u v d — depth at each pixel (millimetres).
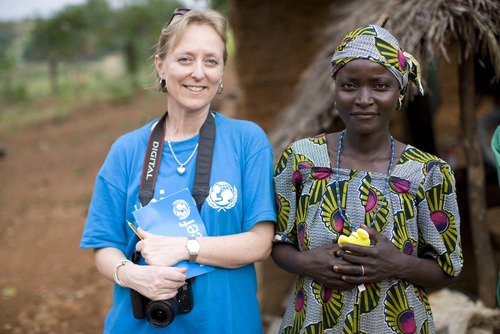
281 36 6750
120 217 2322
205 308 2229
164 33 2260
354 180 2123
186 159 2291
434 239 2111
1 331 4438
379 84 2037
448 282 2188
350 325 2104
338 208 2113
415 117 4527
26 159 12508
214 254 2182
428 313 2225
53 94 23594
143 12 24016
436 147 4770
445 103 7445
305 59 6738
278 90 6848
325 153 2197
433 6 2953
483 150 4012
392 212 2082
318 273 2100
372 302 2104
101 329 4484
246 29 6785
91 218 2318
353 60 2039
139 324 2273
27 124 16969
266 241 2271
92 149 13086
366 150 2148
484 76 3699
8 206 8727
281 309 4457
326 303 2145
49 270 5836
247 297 2330
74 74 29391
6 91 21297
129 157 2326
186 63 2219
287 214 2252
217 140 2314
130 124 15758
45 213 8172
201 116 2322
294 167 2219
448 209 2111
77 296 5113
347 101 2078
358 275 2039
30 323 4566
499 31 2838
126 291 2307
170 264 2152
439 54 3066
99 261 2303
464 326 2930
